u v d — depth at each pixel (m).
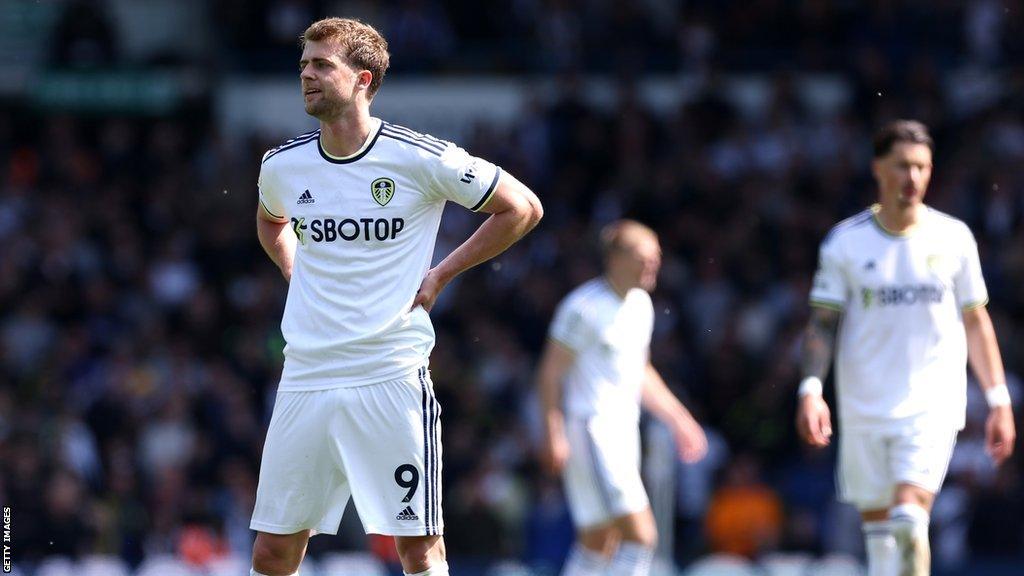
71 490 35.19
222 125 54.47
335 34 15.66
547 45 54.03
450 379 40.66
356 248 15.88
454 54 54.31
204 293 44.28
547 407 26.39
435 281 16.14
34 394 40.16
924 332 20.75
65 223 46.91
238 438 39.16
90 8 54.03
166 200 48.91
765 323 42.72
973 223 46.31
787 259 44.59
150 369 41.00
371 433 15.88
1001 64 52.03
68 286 45.34
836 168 47.38
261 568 16.36
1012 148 48.28
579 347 26.27
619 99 49.97
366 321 15.86
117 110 53.44
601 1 54.34
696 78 53.16
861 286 20.94
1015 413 39.38
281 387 16.25
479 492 37.19
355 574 32.84
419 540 16.20
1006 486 37.66
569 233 46.06
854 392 21.05
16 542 34.53
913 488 20.22
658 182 46.97
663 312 42.81
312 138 16.16
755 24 53.69
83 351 42.69
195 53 55.91
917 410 20.56
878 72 49.91
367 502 15.90
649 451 35.22
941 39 52.75
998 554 37.16
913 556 19.67
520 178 48.81
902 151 20.56
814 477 38.34
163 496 36.78
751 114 52.81
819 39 53.41
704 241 45.00
